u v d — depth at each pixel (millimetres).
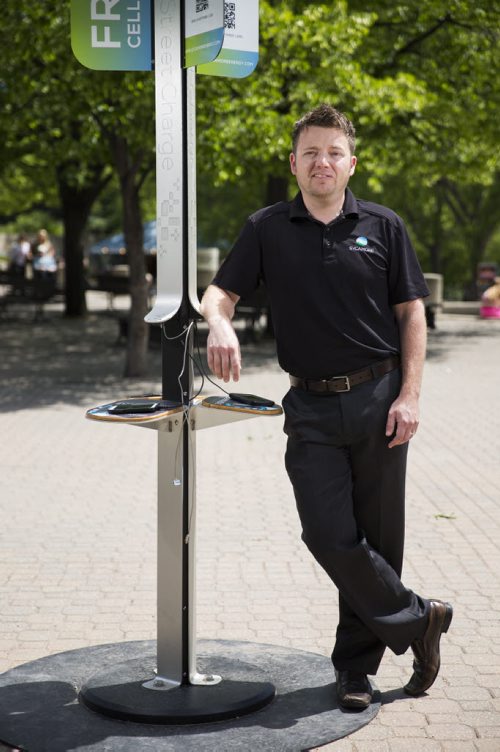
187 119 3543
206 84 12070
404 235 3584
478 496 7180
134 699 3582
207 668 3898
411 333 3572
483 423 10273
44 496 7242
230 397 3680
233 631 4527
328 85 13234
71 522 6527
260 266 3623
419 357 3557
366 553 3510
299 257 3520
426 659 3732
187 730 3432
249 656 4082
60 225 47219
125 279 23719
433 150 16781
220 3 3320
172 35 3549
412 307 3592
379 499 3609
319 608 4848
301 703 3654
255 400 3611
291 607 4863
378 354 3533
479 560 5621
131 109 11758
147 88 11578
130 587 5195
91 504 7008
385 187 32594
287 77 13547
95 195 23922
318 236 3525
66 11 11141
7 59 12086
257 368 14742
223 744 3328
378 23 15508
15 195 30266
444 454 8703
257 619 4688
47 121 15758
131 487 7523
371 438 3539
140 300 13898
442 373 14242
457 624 4590
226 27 3941
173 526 3658
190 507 3670
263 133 12172
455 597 4984
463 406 11391
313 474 3525
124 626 4602
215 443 9297
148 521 6555
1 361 15930
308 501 3520
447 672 4023
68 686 3807
